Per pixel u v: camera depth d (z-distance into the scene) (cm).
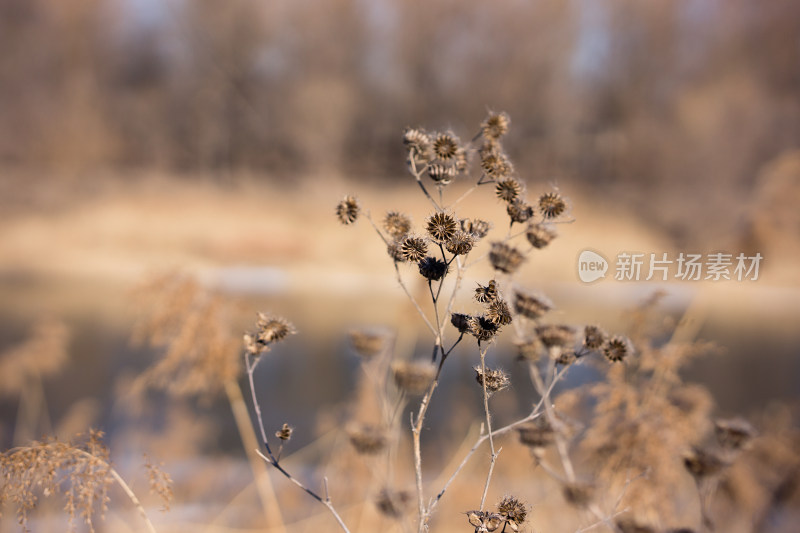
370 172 4062
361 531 339
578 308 1182
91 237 2606
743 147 3203
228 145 4109
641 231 2400
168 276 329
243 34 4091
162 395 705
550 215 163
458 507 344
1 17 3681
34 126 3644
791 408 399
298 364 1010
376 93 4109
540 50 3978
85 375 844
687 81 3806
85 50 3881
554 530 232
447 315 145
